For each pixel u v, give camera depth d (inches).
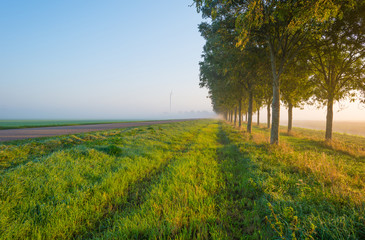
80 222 129.8
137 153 335.3
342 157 339.3
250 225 122.0
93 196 165.5
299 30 391.9
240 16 245.3
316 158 295.4
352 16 419.5
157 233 112.2
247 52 500.4
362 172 233.0
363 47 462.6
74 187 172.4
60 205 141.5
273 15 315.0
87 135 500.4
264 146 413.1
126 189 190.4
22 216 127.3
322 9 224.7
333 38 466.3
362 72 498.6
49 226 118.9
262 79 638.5
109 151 314.0
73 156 267.7
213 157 339.9
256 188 177.0
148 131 651.5
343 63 530.6
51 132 671.8
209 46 599.8
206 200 154.6
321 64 551.2
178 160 301.1
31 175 188.4
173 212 131.8
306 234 93.4
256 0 229.5
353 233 93.5
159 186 185.6
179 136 641.6
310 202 138.4
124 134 577.6
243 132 791.7
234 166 268.5
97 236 115.8
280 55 504.1
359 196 140.3
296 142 561.6
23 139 449.4
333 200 138.7
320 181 183.6
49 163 227.3
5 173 187.9
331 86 548.4
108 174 215.5
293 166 244.4
